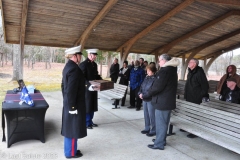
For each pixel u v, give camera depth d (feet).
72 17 18.86
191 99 11.55
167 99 9.05
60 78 46.42
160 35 26.32
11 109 8.80
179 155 9.21
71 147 8.43
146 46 30.17
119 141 10.56
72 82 7.61
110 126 12.89
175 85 9.25
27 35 21.38
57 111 15.87
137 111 17.01
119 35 24.61
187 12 21.04
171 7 19.52
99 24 21.40
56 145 9.71
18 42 22.40
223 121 9.43
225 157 9.15
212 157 9.12
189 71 11.75
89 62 11.87
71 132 8.07
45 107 9.48
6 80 38.34
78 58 8.14
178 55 37.47
